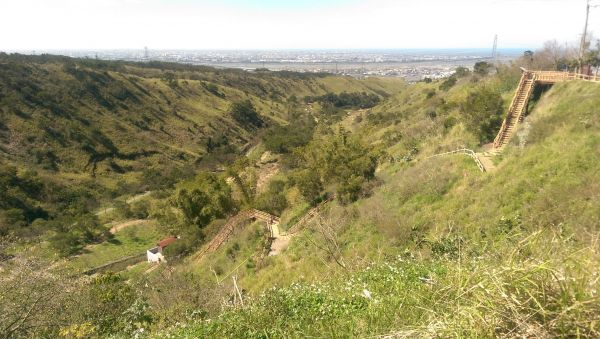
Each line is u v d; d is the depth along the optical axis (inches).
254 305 224.7
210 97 4212.6
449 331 99.2
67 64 3676.2
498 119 878.4
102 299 443.2
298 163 1459.2
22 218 1843.0
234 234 979.9
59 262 472.7
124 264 1346.0
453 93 1513.3
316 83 5900.6
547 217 373.1
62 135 2810.0
